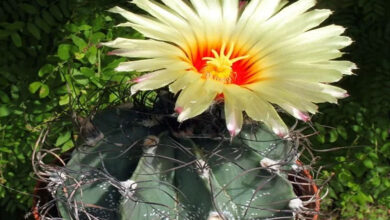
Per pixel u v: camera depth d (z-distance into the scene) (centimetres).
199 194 22
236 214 22
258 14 24
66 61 35
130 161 23
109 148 24
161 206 22
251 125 24
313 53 22
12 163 36
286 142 25
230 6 24
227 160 23
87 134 24
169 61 21
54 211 26
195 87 20
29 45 37
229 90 20
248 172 23
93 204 23
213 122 23
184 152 22
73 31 36
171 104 23
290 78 21
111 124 25
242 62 23
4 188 36
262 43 23
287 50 22
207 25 23
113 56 36
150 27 22
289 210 22
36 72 37
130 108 25
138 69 20
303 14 23
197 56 23
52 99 36
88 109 31
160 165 22
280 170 23
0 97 36
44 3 36
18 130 36
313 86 21
